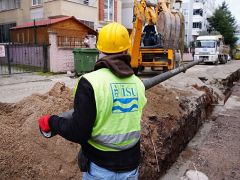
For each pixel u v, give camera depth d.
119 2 24.84
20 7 22.47
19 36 18.14
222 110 9.45
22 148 3.16
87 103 1.80
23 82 10.56
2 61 16.81
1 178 2.78
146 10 13.09
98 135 1.90
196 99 7.51
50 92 4.78
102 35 2.07
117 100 1.92
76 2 19.91
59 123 1.90
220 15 52.72
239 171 5.13
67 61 14.34
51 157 3.25
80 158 2.05
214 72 15.07
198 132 7.20
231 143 6.46
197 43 28.11
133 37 12.68
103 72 1.95
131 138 2.02
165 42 12.82
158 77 5.31
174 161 5.39
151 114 5.24
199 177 4.87
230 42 53.16
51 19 18.08
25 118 3.85
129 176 2.01
